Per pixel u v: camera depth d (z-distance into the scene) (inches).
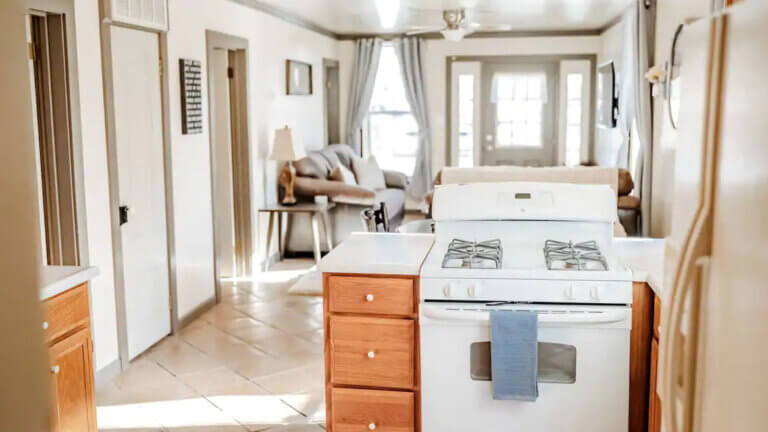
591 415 104.3
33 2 130.2
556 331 102.8
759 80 46.8
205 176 218.8
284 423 137.9
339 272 110.7
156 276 184.9
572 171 152.9
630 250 120.0
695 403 57.7
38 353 19.5
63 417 101.3
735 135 50.9
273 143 279.3
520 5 276.2
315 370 166.2
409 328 109.4
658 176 234.5
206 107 219.6
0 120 18.6
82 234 147.6
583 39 385.7
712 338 54.5
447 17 263.7
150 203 180.9
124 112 166.9
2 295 18.8
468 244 114.4
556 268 104.6
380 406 112.0
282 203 283.0
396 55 393.1
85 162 149.8
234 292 239.0
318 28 352.8
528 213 113.5
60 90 142.2
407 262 110.1
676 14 211.9
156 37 183.8
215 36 224.5
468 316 102.6
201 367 168.6
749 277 47.9
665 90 222.5
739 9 50.5
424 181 400.5
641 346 103.5
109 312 160.1
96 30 153.8
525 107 399.5
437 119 400.2
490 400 106.2
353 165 354.0
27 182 18.9
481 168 150.6
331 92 396.5
